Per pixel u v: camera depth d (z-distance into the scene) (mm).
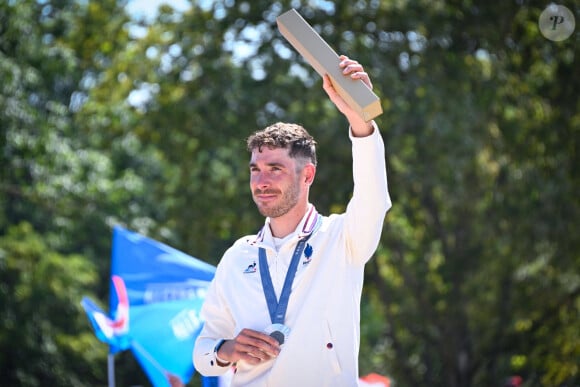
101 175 27516
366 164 4906
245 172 21141
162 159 22953
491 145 21109
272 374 4984
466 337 23375
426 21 19922
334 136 19344
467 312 22719
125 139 26125
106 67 25469
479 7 20031
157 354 9055
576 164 20812
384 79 19062
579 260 21078
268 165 5129
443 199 22234
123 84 21844
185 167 21906
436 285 23594
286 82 20062
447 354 23484
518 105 20797
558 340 22266
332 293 5078
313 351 4996
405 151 20047
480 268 22125
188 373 9047
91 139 28141
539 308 21891
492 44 20125
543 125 20625
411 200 22672
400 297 23781
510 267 21578
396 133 19219
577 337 22062
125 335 9109
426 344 24797
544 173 20922
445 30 20141
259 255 5273
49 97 28891
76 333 27344
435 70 19766
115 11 23562
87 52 23828
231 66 20453
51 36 28953
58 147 24938
